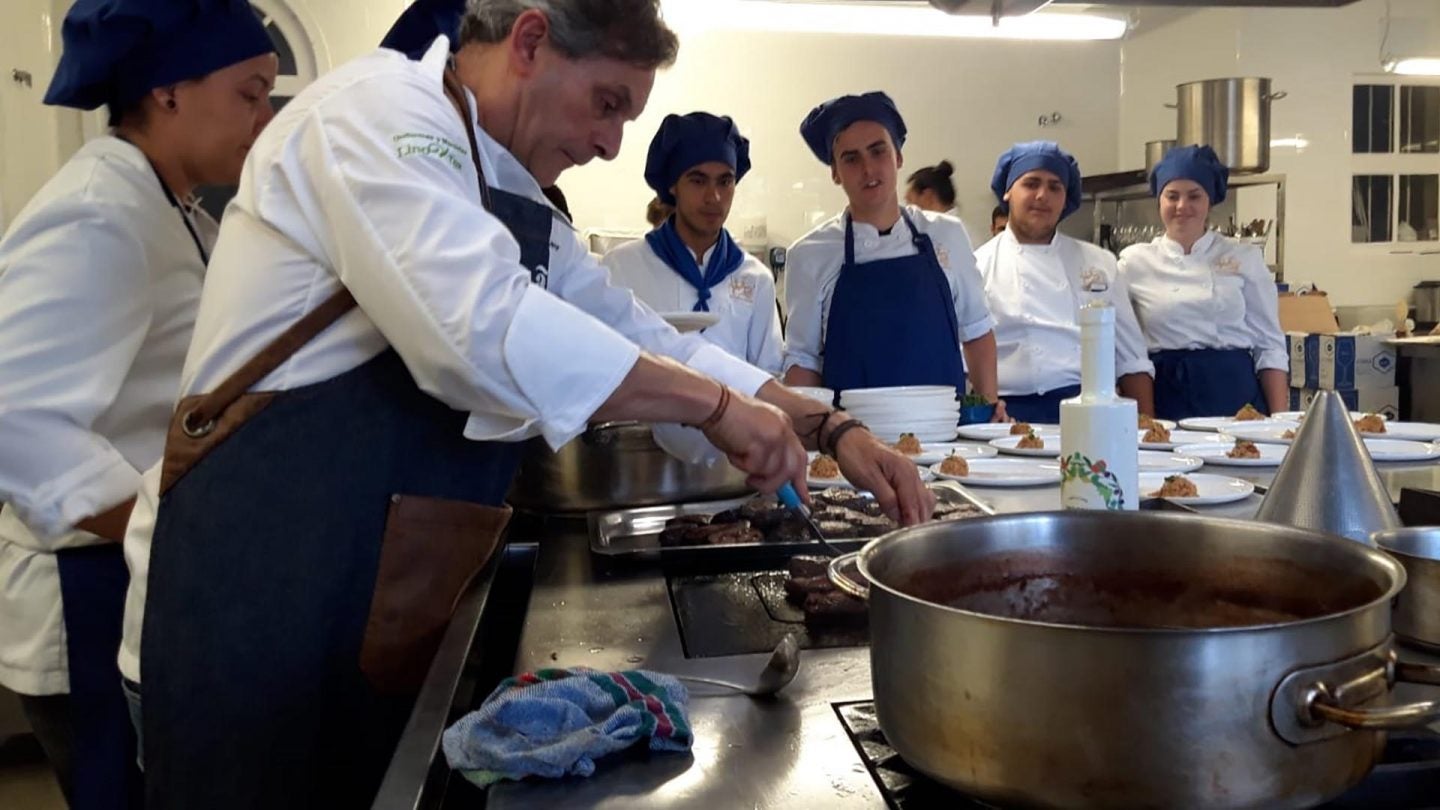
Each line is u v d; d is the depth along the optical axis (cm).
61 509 125
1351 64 604
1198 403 365
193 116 145
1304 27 595
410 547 106
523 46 106
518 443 117
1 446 122
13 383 122
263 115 152
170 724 104
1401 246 622
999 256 356
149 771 106
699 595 118
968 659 59
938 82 612
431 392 96
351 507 104
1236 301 364
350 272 94
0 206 327
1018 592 82
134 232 134
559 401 91
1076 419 117
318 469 103
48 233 128
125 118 148
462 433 108
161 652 104
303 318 101
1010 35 455
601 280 139
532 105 110
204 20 141
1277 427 243
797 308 312
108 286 130
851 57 597
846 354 297
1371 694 57
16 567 145
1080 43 628
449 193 93
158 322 142
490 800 70
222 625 102
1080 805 57
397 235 90
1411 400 466
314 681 104
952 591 80
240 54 145
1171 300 370
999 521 82
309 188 99
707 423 97
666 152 312
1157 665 54
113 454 129
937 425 234
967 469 187
